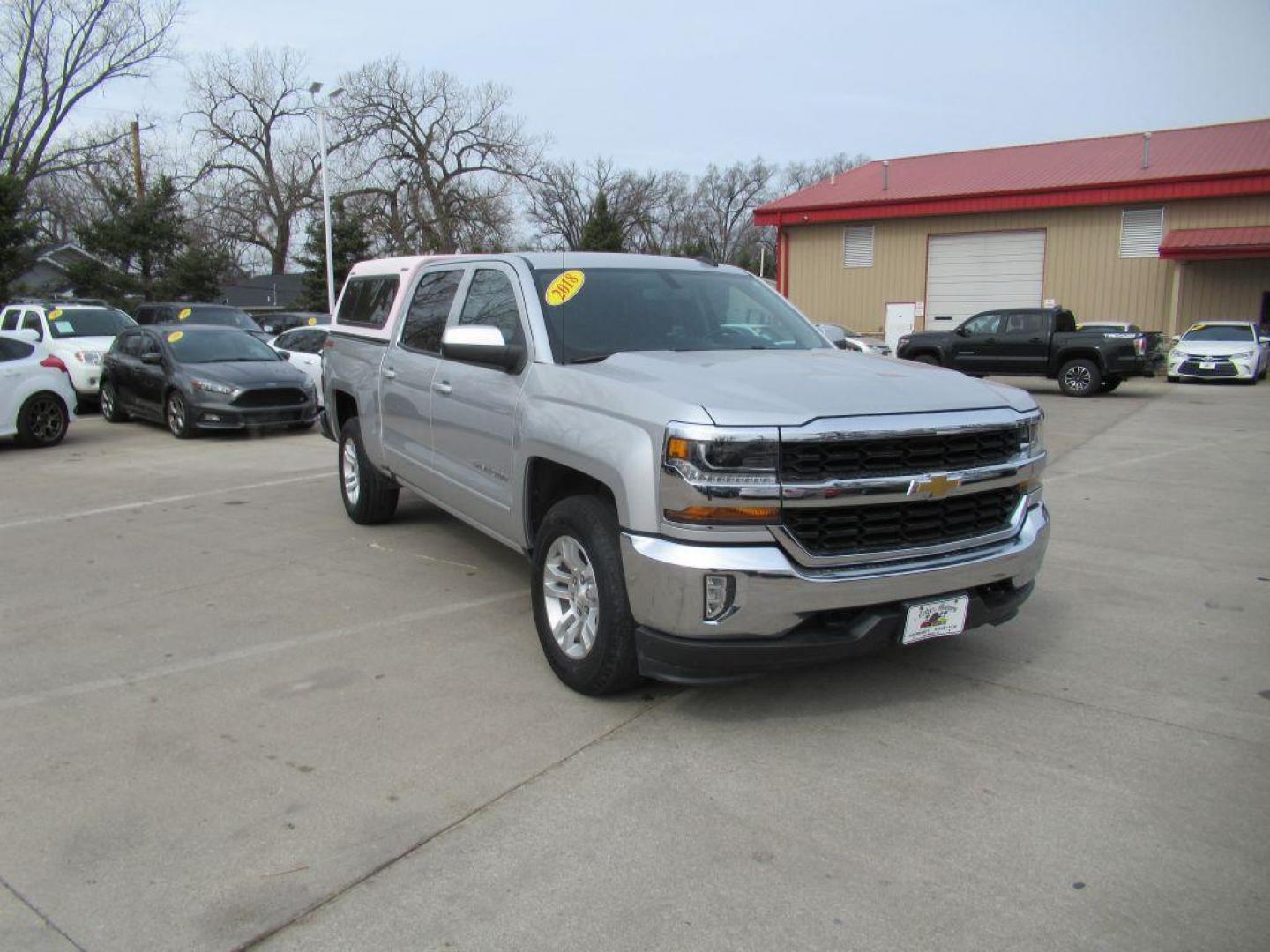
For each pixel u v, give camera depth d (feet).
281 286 176.55
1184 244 82.64
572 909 8.70
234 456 36.68
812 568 11.32
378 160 164.35
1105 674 14.11
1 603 17.78
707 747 11.81
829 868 9.29
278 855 9.57
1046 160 103.09
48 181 149.07
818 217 103.60
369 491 22.99
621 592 12.21
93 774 11.21
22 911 8.72
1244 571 19.80
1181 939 8.25
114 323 55.47
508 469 15.14
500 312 16.12
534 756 11.59
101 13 119.34
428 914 8.64
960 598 12.25
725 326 16.17
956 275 98.48
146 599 17.95
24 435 38.17
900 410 11.82
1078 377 62.23
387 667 14.47
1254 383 71.51
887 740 11.99
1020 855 9.48
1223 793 10.67
